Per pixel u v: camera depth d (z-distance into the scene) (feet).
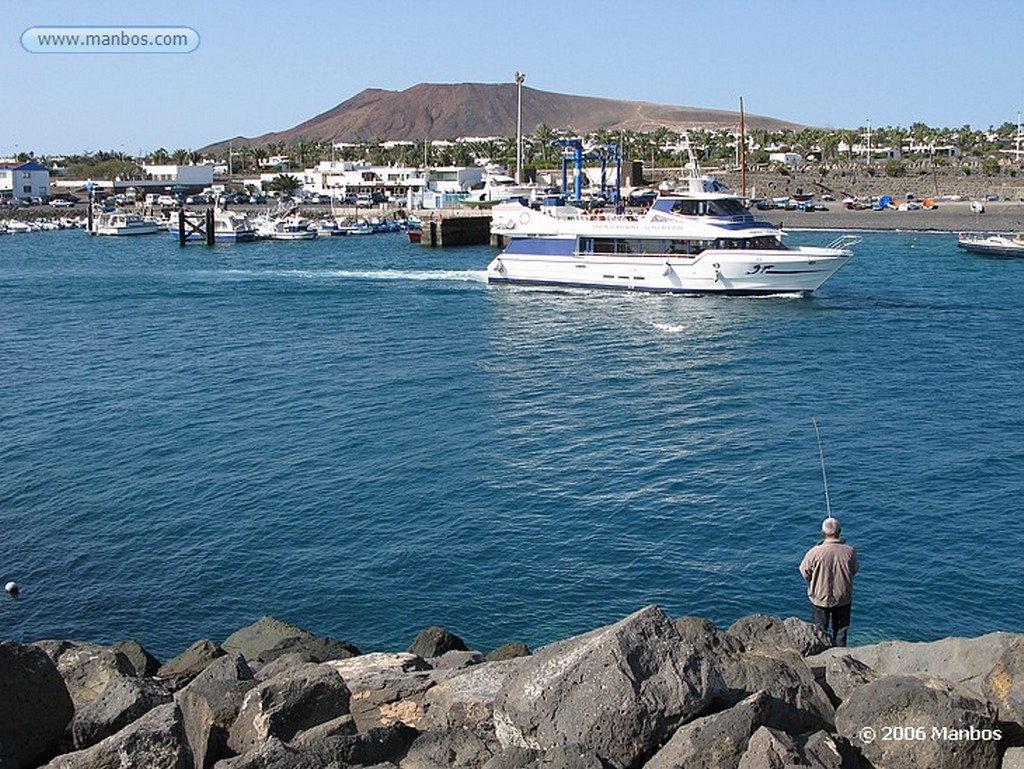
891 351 168.96
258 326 206.18
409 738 34.09
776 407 130.93
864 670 36.91
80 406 135.64
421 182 648.79
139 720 33.99
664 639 32.50
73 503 96.27
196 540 86.94
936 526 87.20
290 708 35.42
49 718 35.24
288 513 92.84
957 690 32.35
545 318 208.44
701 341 180.34
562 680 31.65
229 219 463.83
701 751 29.45
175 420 127.24
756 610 72.43
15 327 209.26
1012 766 30.58
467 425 123.03
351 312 223.71
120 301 249.96
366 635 70.18
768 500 94.48
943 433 117.08
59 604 75.51
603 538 85.76
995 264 307.99
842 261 219.41
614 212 255.70
